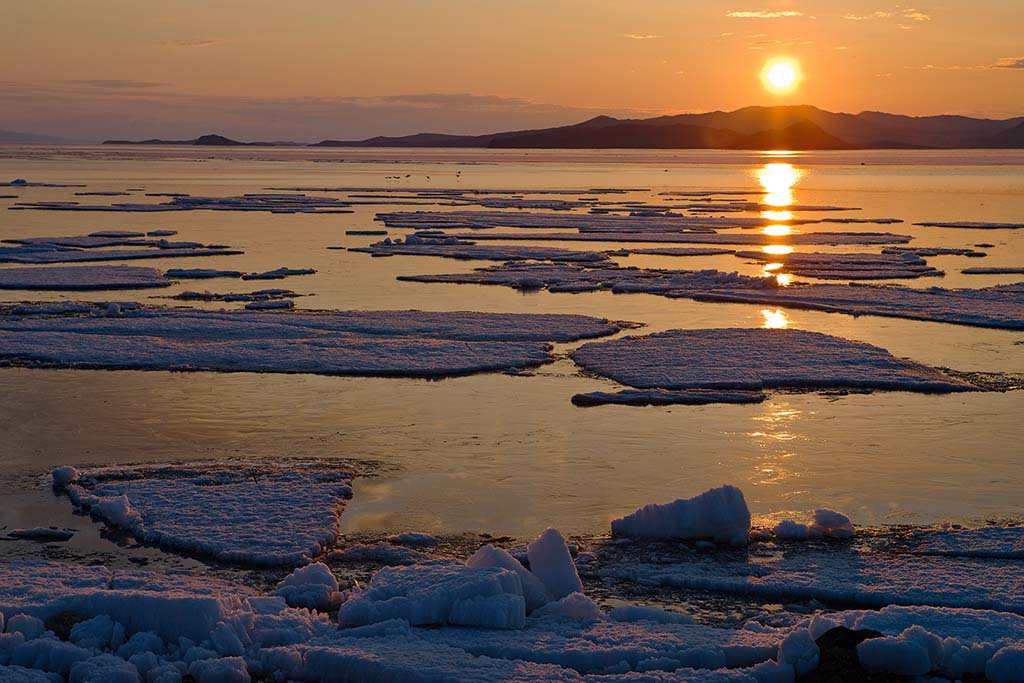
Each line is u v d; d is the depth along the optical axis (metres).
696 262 40.94
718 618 10.36
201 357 21.91
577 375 20.91
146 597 9.42
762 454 15.79
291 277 35.69
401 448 16.02
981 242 49.22
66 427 17.00
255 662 8.80
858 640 8.76
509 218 61.88
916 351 23.38
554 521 13.12
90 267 37.06
